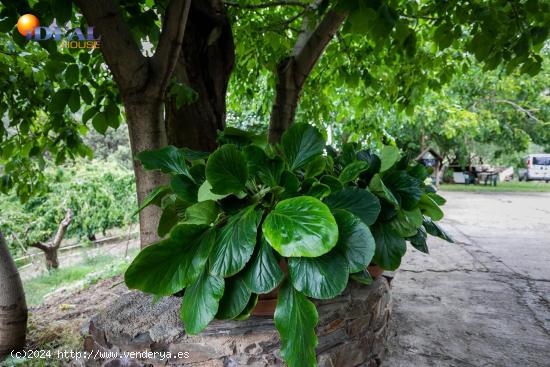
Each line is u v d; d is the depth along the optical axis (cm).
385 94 366
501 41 226
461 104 1073
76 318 263
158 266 107
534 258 366
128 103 158
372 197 134
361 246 112
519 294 268
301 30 274
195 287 111
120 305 157
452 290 276
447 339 202
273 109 268
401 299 259
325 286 104
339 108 441
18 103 270
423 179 172
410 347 194
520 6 216
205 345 131
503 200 978
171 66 157
